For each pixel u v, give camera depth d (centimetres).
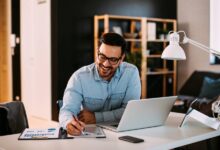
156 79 677
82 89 214
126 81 223
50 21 529
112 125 201
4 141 169
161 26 662
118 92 224
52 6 521
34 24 567
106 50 197
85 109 215
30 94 581
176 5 684
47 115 545
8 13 566
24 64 580
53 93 527
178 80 686
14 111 228
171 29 667
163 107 197
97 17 547
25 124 234
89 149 154
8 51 571
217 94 526
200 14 639
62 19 522
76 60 543
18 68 580
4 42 577
